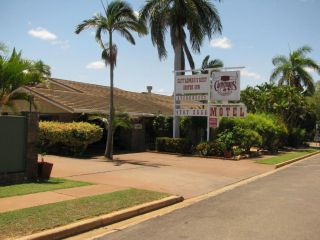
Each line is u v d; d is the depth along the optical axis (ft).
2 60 52.54
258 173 64.34
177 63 97.19
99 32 71.20
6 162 41.73
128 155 82.89
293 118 144.87
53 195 35.91
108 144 72.54
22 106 81.87
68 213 29.60
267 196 42.22
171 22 95.66
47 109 82.69
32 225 26.12
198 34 95.96
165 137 96.58
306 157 103.35
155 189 43.96
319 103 177.27
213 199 40.63
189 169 63.57
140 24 71.46
